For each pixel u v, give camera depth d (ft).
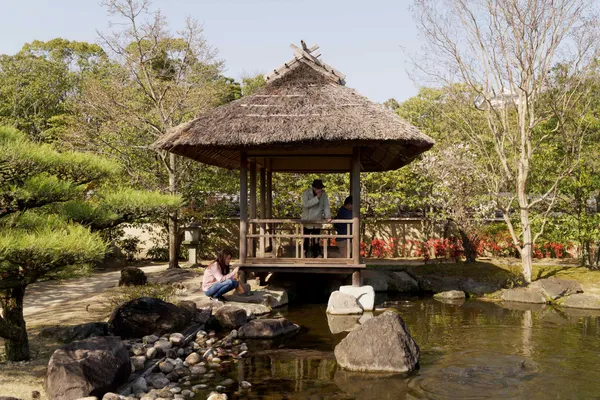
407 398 17.88
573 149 42.11
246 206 34.58
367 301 33.30
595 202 47.32
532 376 20.12
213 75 51.85
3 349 21.43
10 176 18.39
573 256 53.42
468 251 47.47
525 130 41.83
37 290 36.55
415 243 59.31
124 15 47.34
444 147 50.65
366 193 58.08
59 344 22.25
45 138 64.64
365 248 57.62
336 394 18.28
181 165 50.65
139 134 50.93
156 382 18.92
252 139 30.50
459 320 30.66
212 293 32.40
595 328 28.43
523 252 40.91
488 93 42.19
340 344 22.31
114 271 47.62
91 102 48.62
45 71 87.56
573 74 40.52
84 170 20.08
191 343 24.38
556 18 38.34
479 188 46.47
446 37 49.78
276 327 26.63
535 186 47.06
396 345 21.21
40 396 16.48
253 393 18.31
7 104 79.92
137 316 24.59
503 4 38.88
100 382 16.97
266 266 33.83
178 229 52.70
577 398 17.83
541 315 32.19
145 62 49.55
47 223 19.02
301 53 35.86
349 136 29.99
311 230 39.17
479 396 18.02
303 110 32.48
